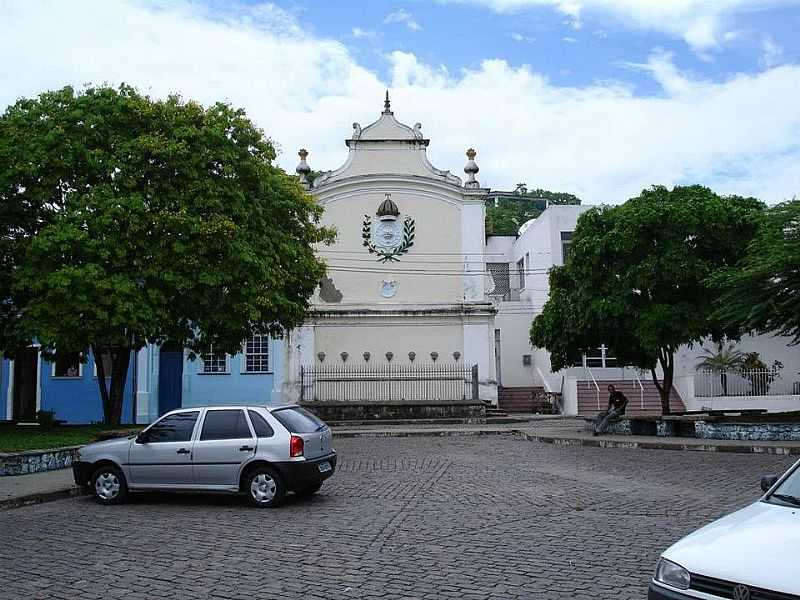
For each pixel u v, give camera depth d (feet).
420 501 41.29
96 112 67.31
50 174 65.57
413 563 27.61
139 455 41.45
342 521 35.83
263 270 70.59
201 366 111.24
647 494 42.52
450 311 115.24
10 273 67.00
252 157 72.54
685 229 73.15
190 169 67.26
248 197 72.33
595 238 76.28
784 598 15.19
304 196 84.53
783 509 19.31
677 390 116.47
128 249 65.26
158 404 106.83
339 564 27.63
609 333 80.07
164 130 68.85
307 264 83.20
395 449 71.67
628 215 74.74
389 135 119.65
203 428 41.22
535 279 139.44
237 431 40.73
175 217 65.00
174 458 40.86
